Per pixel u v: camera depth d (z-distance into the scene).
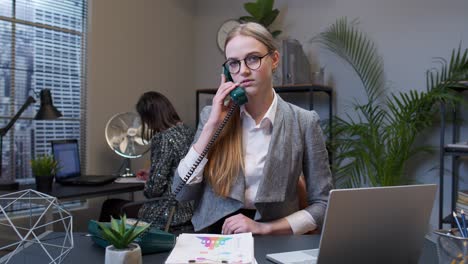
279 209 1.51
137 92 4.07
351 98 3.90
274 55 1.47
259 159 1.49
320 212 1.50
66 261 1.18
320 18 4.04
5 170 3.20
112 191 2.88
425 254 1.29
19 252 1.26
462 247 0.95
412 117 3.37
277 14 4.09
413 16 3.61
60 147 3.09
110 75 3.81
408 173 3.62
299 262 1.15
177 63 4.52
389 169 3.33
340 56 3.95
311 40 4.09
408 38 3.63
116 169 3.88
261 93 1.44
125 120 3.45
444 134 3.16
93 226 1.32
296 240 1.38
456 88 3.29
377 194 1.03
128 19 3.96
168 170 2.53
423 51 3.57
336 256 1.04
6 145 3.21
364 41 3.82
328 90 3.83
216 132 1.45
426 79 3.56
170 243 1.27
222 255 1.10
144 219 2.48
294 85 3.64
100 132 3.73
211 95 4.68
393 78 3.70
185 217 2.47
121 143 3.43
